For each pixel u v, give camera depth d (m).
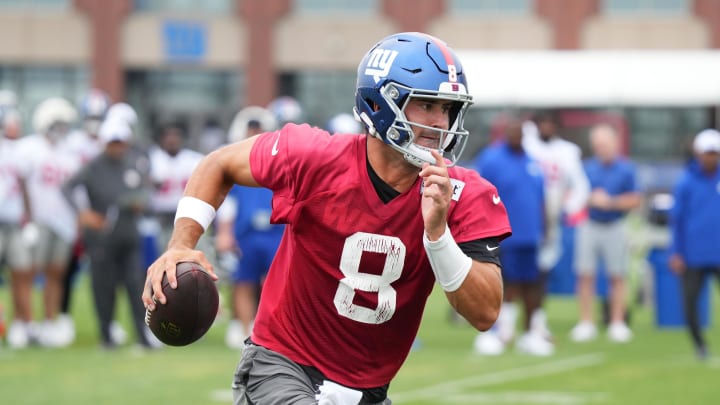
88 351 36.06
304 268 13.68
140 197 35.47
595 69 87.06
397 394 27.91
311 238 13.57
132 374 31.11
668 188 86.19
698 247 34.50
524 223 34.97
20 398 27.27
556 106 86.31
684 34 119.12
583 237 39.94
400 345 14.02
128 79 124.38
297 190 13.51
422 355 35.34
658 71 86.75
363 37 122.19
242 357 14.20
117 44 122.25
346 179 13.35
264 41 122.19
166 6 123.38
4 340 39.09
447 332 41.88
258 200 34.94
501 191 35.00
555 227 38.31
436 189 12.62
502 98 86.12
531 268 35.56
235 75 124.38
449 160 13.52
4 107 37.09
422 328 43.22
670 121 86.75
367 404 14.09
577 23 119.19
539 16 120.06
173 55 122.19
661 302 43.78
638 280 54.16
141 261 39.53
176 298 13.19
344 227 13.38
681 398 27.56
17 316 37.72
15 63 123.69
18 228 37.22
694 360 34.41
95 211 35.22
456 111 13.34
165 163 40.00
